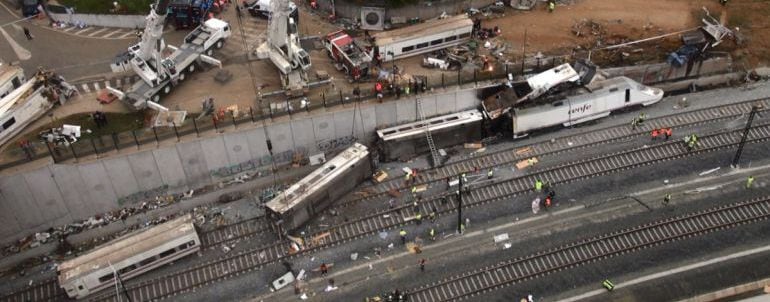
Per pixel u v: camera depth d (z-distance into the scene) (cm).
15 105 5212
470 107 5878
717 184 5344
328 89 5747
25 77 5725
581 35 6316
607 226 5062
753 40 6425
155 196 5453
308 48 6219
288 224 5050
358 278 4822
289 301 4709
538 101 5722
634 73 6081
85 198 5228
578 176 5488
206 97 5653
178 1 6278
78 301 4781
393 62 6053
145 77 5459
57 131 5225
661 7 6694
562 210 5219
